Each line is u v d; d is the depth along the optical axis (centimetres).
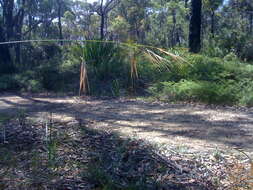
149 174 418
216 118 816
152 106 1020
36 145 535
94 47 1384
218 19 3953
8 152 500
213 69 1270
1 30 2159
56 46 2227
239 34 1812
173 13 3841
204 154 505
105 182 396
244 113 885
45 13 3747
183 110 938
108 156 469
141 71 1316
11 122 709
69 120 779
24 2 3097
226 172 434
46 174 417
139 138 593
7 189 382
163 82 1209
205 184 399
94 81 1341
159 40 4069
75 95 1305
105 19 4569
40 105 1068
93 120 791
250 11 3341
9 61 2120
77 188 386
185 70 1229
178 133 659
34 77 1608
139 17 4366
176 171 430
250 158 482
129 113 897
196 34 1675
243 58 1642
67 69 1576
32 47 2291
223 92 1060
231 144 577
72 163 452
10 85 1553
